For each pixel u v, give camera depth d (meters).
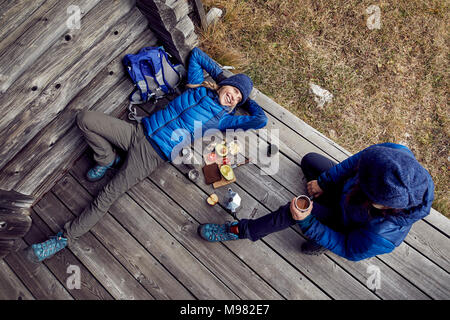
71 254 2.31
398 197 1.22
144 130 2.38
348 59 3.33
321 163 2.31
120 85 2.58
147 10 2.27
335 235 1.73
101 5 2.11
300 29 3.42
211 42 3.18
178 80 2.70
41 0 1.80
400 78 3.25
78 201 2.48
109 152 2.33
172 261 2.29
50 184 2.47
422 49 3.36
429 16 3.46
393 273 2.20
